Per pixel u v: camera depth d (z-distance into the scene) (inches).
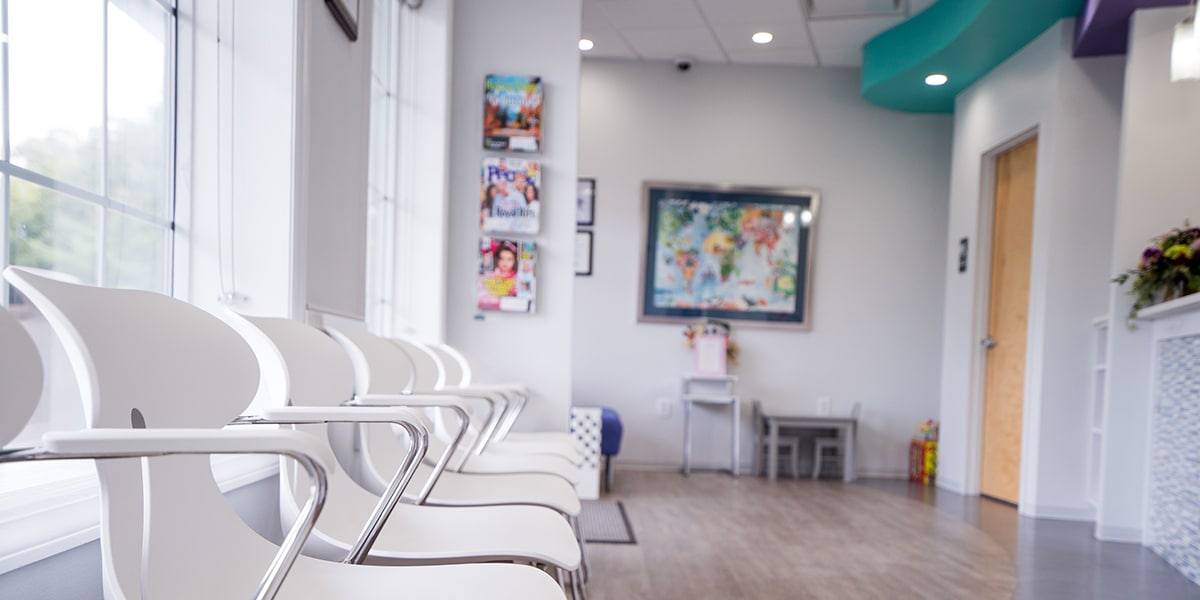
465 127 177.6
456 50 177.9
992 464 230.4
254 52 87.4
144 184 78.6
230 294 86.9
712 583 131.3
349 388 73.2
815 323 275.6
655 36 251.0
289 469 60.5
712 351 267.1
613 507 194.9
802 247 275.1
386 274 165.0
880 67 243.3
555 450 119.3
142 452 33.6
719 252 275.1
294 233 87.7
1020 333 219.0
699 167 275.4
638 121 275.4
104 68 69.9
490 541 65.4
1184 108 170.9
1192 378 149.0
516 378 177.2
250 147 87.3
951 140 276.4
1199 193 170.7
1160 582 141.5
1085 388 196.4
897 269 276.2
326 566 53.7
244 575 48.4
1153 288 165.5
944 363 252.4
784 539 166.6
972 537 174.2
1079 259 196.1
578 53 179.6
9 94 56.2
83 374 36.3
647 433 274.1
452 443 74.5
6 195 56.2
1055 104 196.1
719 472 266.8
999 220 233.1
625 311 274.5
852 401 274.8
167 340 44.2
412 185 167.0
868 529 179.8
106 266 71.3
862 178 276.5
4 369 31.0
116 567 38.1
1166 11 170.7
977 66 227.0
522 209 176.6
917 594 129.8
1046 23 196.4
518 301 175.9
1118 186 174.4
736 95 276.7
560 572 81.1
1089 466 195.6
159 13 81.1
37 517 51.9
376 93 156.3
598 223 274.7
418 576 53.2
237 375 51.2
